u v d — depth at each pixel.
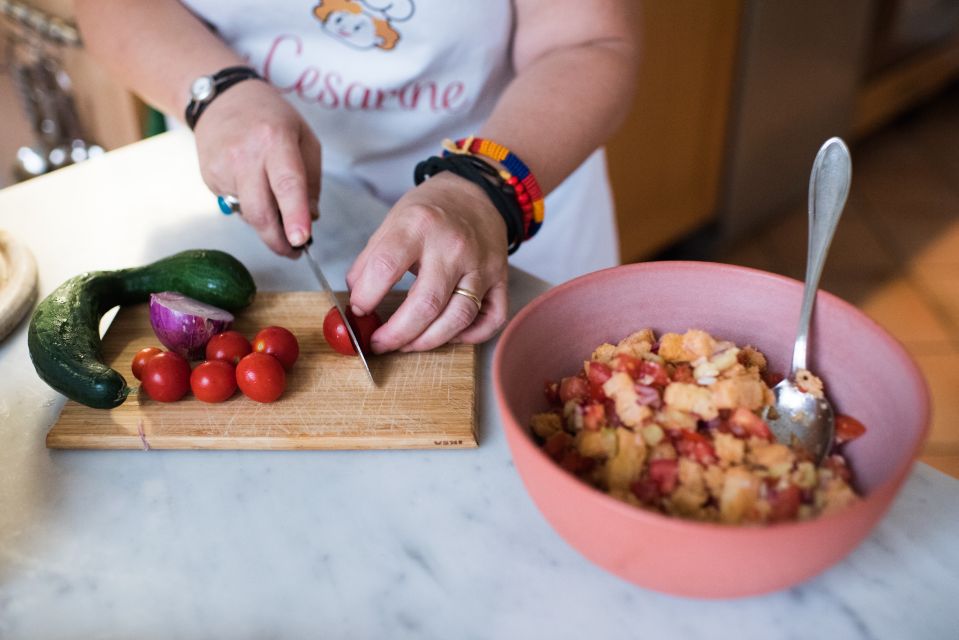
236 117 0.94
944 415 2.06
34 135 1.96
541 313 0.70
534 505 0.70
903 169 3.19
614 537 0.54
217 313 0.86
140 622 0.61
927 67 3.38
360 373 0.82
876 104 3.25
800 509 0.58
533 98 0.99
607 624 0.60
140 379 0.79
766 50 2.49
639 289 0.73
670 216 2.62
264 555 0.66
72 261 1.04
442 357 0.84
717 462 0.61
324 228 1.09
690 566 0.53
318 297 0.95
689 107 2.44
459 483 0.72
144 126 1.93
